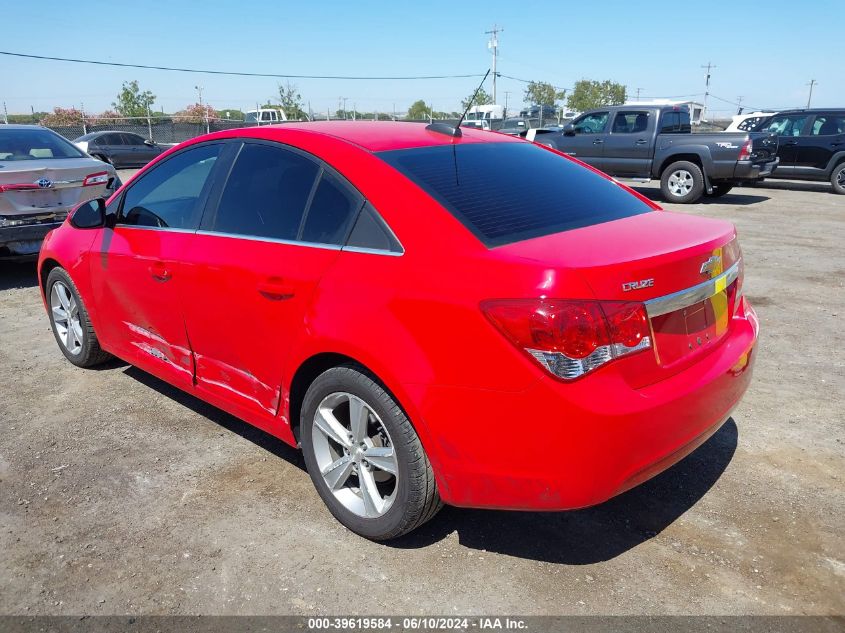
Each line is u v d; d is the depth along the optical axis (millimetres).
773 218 11609
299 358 2848
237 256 3115
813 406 4043
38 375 4691
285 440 3174
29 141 7629
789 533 2863
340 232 2783
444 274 2416
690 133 13750
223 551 2816
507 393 2258
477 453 2365
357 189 2779
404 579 2637
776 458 3453
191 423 3957
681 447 2480
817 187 16938
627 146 14336
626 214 3031
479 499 2449
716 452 3523
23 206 6840
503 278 2285
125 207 3990
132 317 3932
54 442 3748
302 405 2955
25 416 4070
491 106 46719
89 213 4004
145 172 3912
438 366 2377
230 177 3342
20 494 3254
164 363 3805
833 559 2701
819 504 3059
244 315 3094
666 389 2400
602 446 2219
